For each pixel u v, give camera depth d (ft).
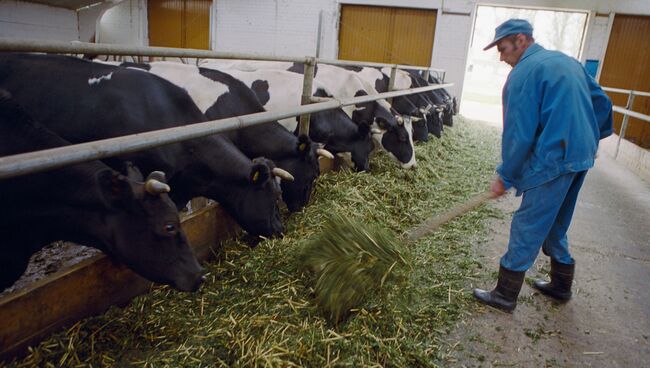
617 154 28.12
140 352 6.89
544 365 7.86
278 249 9.87
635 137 40.50
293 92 15.72
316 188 13.99
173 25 47.83
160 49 9.49
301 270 8.88
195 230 9.46
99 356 6.70
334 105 11.91
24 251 7.46
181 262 7.20
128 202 6.75
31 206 6.92
